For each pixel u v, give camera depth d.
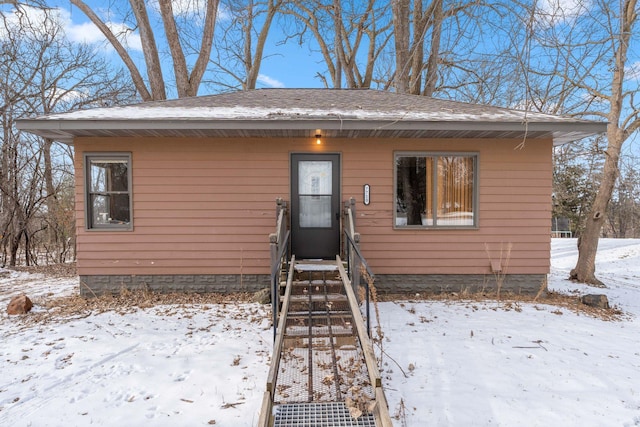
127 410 3.48
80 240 7.32
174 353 4.70
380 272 7.59
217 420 3.33
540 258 7.58
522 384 3.96
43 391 3.80
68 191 17.41
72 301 7.07
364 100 8.59
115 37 12.41
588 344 5.07
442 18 6.81
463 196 7.63
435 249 7.59
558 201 26.48
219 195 7.45
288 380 3.98
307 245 7.58
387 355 4.57
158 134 7.08
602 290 8.75
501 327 5.65
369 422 3.17
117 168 7.45
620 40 5.08
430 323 5.79
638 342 5.24
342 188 7.53
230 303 6.89
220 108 7.31
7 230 13.57
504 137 7.42
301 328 4.87
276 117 6.46
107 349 4.80
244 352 4.72
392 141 7.52
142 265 7.42
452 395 3.73
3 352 4.71
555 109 10.04
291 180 7.51
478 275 7.61
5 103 13.36
